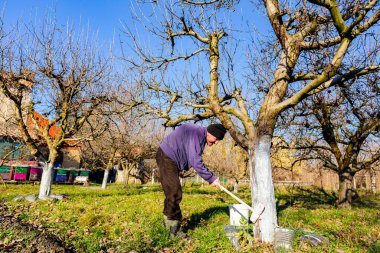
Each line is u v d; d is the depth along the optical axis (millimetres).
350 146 13742
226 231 4801
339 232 6371
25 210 8133
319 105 11180
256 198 5109
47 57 10797
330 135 14109
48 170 10938
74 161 35438
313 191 25438
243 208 5090
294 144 14805
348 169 13805
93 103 11414
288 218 8016
